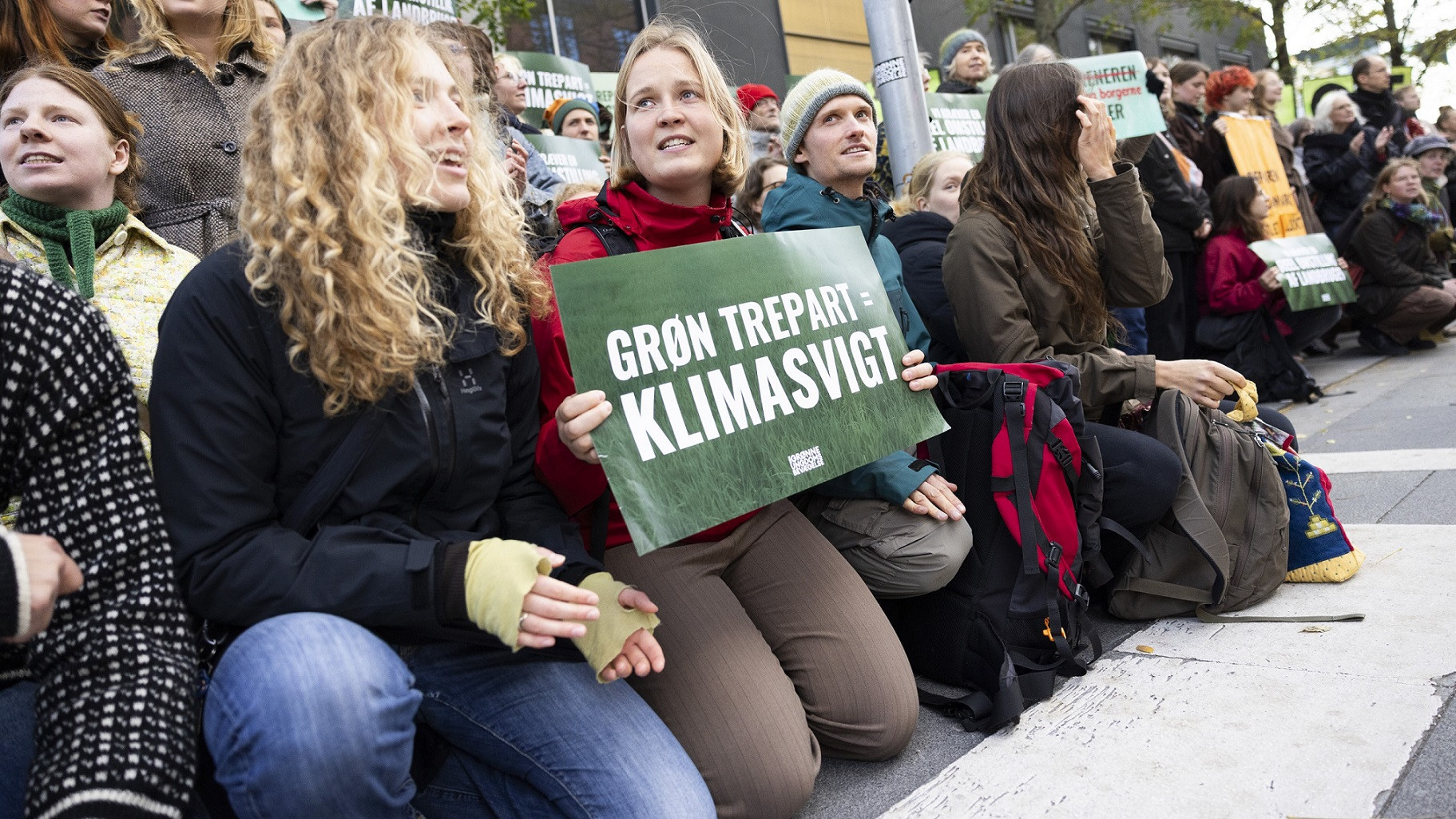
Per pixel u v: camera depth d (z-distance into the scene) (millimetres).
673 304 1987
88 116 2037
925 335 2898
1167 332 5758
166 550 1464
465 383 1743
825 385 2154
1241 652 2482
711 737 1922
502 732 1725
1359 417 5305
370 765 1428
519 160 3541
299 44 1702
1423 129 9906
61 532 1389
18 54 2613
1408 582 2785
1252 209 6148
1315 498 2902
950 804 1964
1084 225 2988
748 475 1971
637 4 9242
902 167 4547
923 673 2586
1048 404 2398
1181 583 2748
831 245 2314
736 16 9164
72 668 1343
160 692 1349
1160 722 2168
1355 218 7555
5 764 1431
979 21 12609
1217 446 2773
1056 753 2098
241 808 1434
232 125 2633
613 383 1865
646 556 2182
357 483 1643
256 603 1522
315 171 1600
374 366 1587
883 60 4512
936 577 2379
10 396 1369
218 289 1602
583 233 2295
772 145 5023
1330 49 16594
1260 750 1988
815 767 1996
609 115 6219
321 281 1578
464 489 1740
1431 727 1974
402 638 1656
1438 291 7172
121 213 2086
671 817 1623
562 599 1535
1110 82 5504
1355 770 1867
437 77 1742
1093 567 2576
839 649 2154
